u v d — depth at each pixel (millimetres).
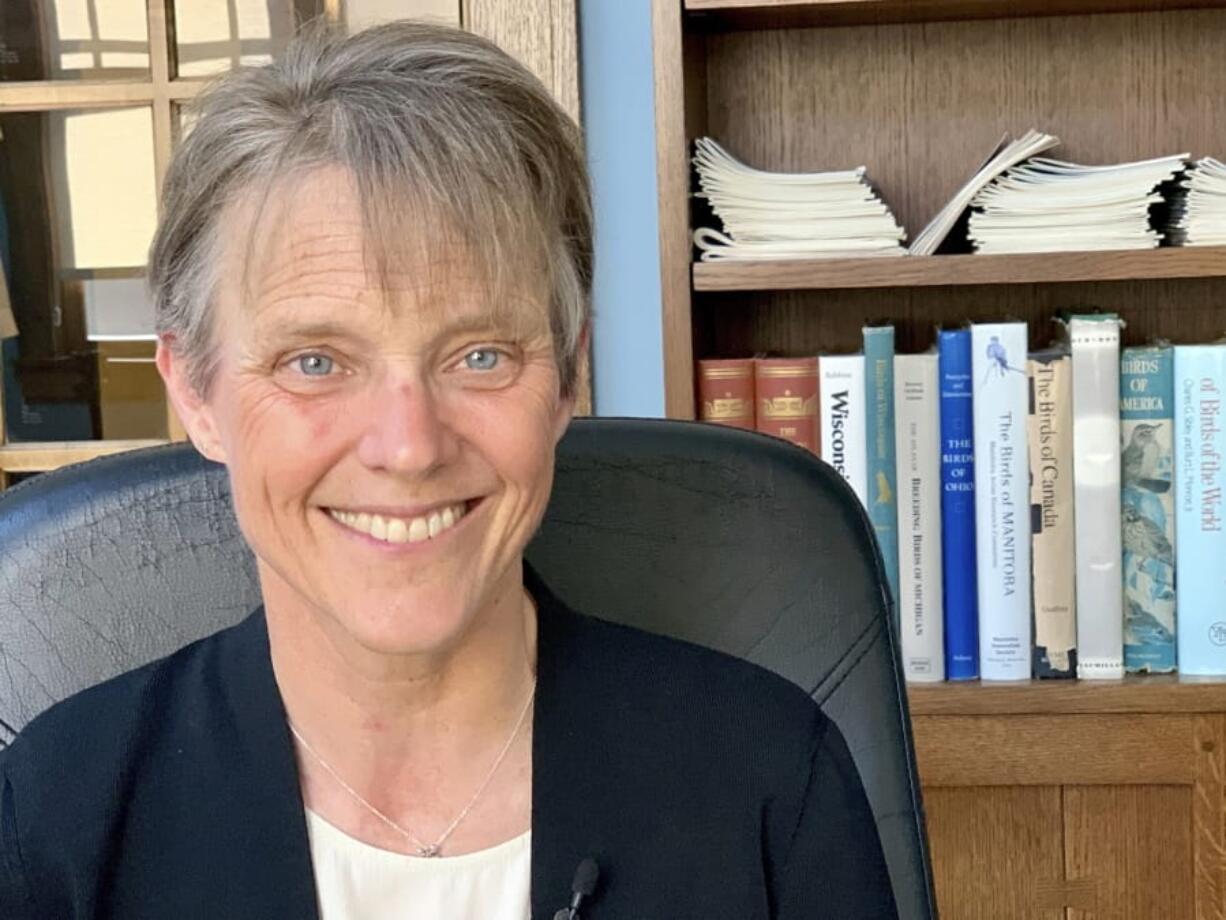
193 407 994
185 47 1919
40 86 1928
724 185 1778
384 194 869
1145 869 1744
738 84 2014
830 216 1761
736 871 1012
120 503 1145
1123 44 1959
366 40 917
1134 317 2000
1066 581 1760
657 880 1005
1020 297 2020
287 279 881
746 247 1770
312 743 1016
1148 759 1729
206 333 932
